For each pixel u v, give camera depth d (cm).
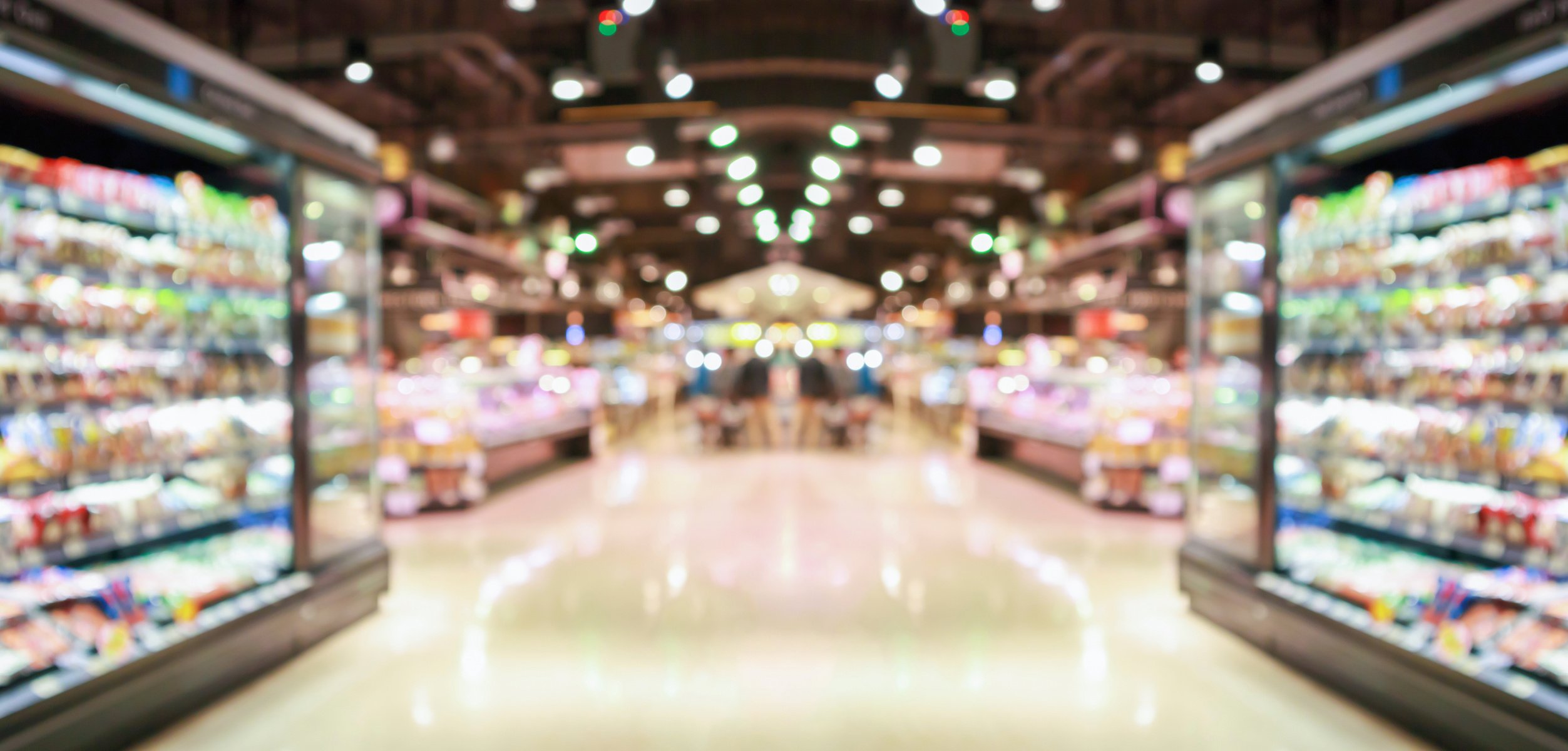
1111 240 770
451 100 938
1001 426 976
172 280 325
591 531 615
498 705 305
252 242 357
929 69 786
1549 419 281
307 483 358
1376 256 341
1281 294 353
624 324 1552
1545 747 230
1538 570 289
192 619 302
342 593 379
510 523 645
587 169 1055
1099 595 450
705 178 1340
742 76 870
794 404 1368
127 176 314
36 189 284
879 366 2228
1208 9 704
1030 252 1020
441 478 690
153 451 315
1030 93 866
